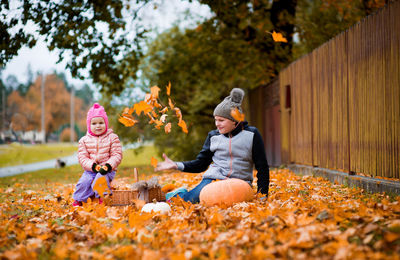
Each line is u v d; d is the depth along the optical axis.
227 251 2.49
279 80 10.73
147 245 2.76
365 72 5.45
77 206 4.68
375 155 5.17
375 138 5.18
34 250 2.70
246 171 4.58
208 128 15.80
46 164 22.55
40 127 67.69
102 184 4.33
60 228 3.35
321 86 7.32
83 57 9.34
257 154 4.58
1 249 2.82
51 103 71.06
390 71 4.76
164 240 2.86
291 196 4.62
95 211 4.07
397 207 3.37
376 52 5.11
